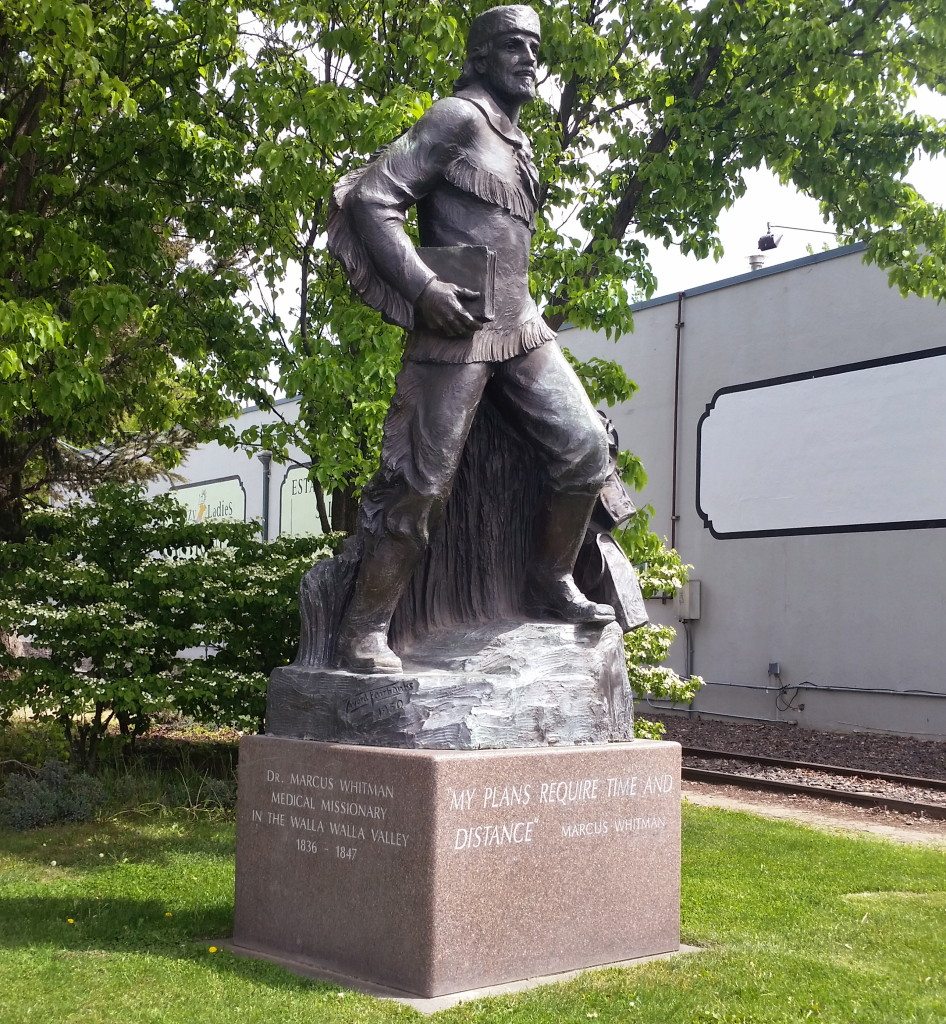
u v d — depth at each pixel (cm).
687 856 837
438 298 518
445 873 466
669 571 1032
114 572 1112
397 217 529
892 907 678
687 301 1972
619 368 1040
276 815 534
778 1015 451
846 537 1716
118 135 1085
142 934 568
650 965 518
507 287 543
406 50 988
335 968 499
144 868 750
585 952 512
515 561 595
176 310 1144
